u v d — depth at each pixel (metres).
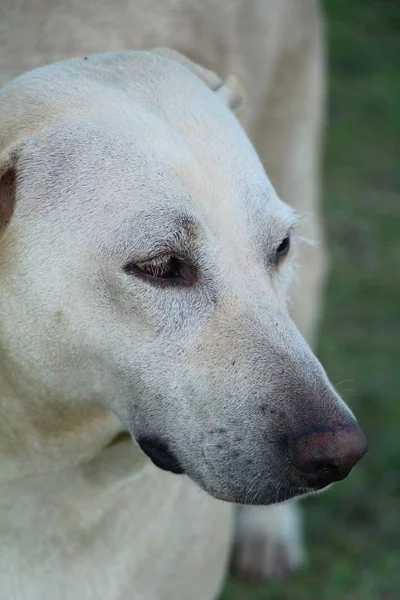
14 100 4.06
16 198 3.92
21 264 3.88
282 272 4.24
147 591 4.57
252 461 3.69
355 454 3.63
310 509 6.74
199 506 4.69
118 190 3.83
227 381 3.71
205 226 3.80
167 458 3.91
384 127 11.27
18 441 4.09
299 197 6.83
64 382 3.96
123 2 5.50
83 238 3.82
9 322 3.92
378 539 6.54
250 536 6.41
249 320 3.76
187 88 4.15
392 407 7.42
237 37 6.06
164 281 3.80
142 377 3.82
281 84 6.57
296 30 6.63
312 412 3.62
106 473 4.24
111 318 3.83
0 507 4.16
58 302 3.84
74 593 4.34
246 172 3.99
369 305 8.58
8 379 4.01
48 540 4.25
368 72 12.23
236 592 6.29
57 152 3.92
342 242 9.34
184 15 5.73
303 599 6.21
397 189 10.23
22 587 4.25
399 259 9.17
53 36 5.21
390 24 13.19
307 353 3.76
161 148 3.88
